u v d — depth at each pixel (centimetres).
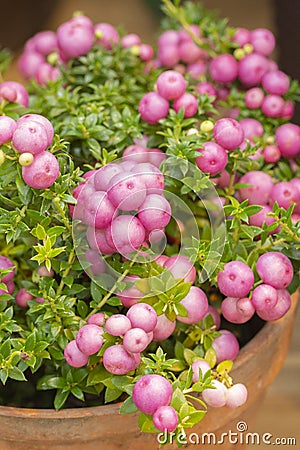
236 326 45
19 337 42
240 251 41
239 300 39
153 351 41
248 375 41
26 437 38
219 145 41
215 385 38
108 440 39
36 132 36
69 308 39
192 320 39
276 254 39
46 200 38
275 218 40
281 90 47
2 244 43
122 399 41
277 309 40
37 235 38
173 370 40
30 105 47
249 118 47
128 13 115
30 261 41
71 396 43
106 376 39
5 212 38
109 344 37
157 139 44
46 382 40
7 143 37
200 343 41
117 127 43
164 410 35
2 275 39
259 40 48
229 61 47
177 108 43
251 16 113
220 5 116
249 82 48
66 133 43
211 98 45
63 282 39
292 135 45
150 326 37
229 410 41
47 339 39
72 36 48
